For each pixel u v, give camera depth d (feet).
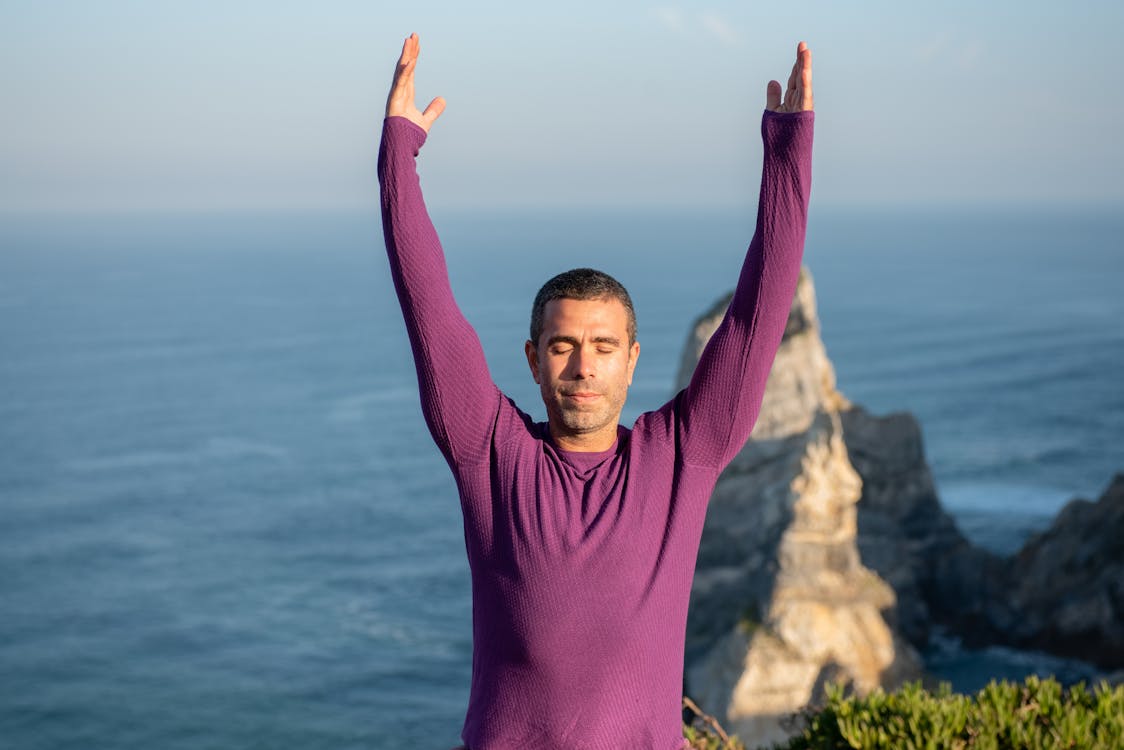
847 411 194.18
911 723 23.27
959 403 552.00
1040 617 184.65
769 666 132.46
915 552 194.29
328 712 220.23
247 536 351.05
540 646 11.34
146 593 295.07
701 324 176.96
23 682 235.40
